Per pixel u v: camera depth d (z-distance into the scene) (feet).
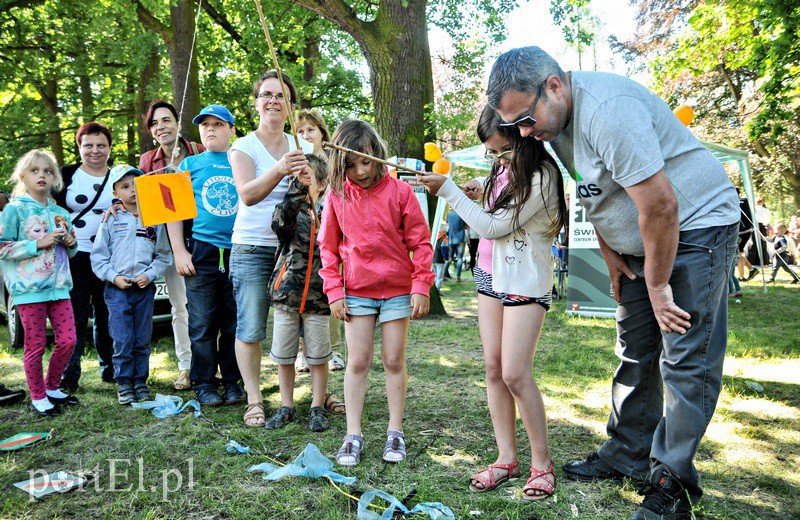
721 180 6.72
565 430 10.02
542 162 7.16
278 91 10.69
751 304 27.71
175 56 31.99
